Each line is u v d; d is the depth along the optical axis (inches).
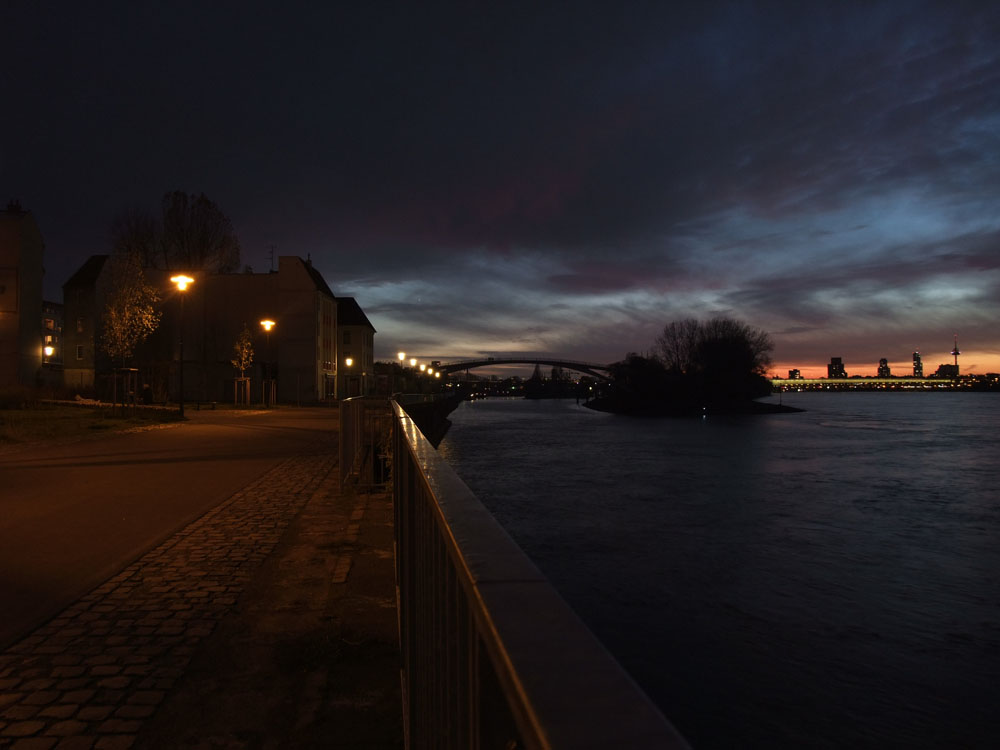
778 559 904.3
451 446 2319.1
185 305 2561.5
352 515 377.1
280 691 159.5
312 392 2591.0
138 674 168.6
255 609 217.9
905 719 512.1
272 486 481.4
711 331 5251.0
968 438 2792.8
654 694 543.2
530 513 1161.4
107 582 247.4
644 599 746.2
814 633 663.1
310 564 273.4
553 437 2716.5
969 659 607.8
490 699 35.4
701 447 2331.4
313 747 135.1
